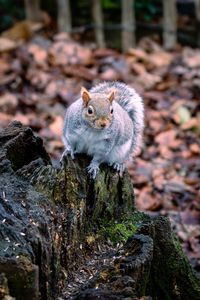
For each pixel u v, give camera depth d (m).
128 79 14.98
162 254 6.15
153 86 14.88
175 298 6.33
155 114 13.52
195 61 16.25
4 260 4.66
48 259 5.07
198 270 8.61
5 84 14.11
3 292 4.50
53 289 5.16
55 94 13.77
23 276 4.62
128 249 5.56
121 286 5.01
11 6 18.42
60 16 16.94
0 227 5.00
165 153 12.10
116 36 17.62
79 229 5.80
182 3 19.20
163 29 17.64
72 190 5.89
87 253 5.88
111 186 6.57
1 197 5.33
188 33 18.25
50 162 6.59
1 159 5.95
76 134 6.71
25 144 6.38
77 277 5.47
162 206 10.34
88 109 6.61
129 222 6.48
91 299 4.81
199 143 12.67
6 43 15.64
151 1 19.06
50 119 12.87
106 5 17.83
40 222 5.16
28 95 13.78
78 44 16.06
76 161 6.69
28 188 5.59
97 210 6.27
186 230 9.49
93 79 14.72
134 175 11.12
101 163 6.80
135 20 18.56
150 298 5.01
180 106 13.79
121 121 6.94
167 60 16.39
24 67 14.84
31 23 16.88
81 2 17.95
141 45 17.42
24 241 4.94
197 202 10.50
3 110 13.06
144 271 5.37
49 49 15.70
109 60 15.77
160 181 10.97
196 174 11.56
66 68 15.03
